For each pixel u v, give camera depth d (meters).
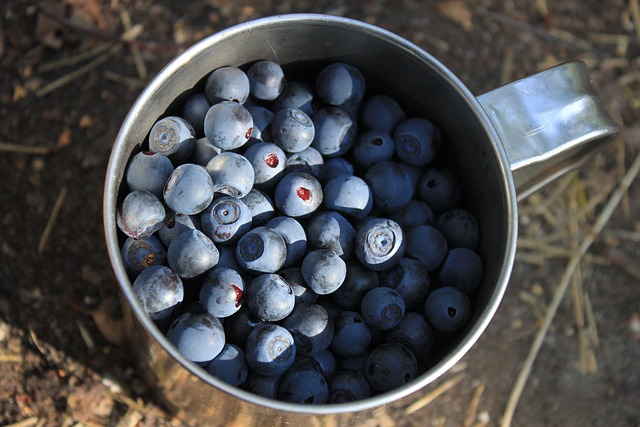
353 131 0.23
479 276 0.21
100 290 0.28
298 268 0.22
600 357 0.30
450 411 0.29
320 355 0.21
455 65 0.32
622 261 0.31
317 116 0.23
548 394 0.29
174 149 0.21
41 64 0.30
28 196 0.28
